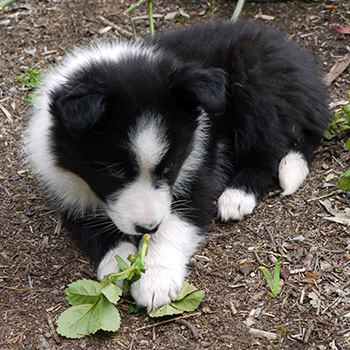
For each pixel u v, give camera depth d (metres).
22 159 5.18
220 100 3.66
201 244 4.32
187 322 3.69
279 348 3.53
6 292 3.94
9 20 6.90
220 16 6.85
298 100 5.00
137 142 3.61
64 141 3.86
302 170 4.84
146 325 3.68
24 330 3.65
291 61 5.02
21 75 6.13
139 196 3.69
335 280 3.96
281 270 4.04
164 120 3.70
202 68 4.19
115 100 3.59
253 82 4.85
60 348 3.53
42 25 6.82
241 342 3.57
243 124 4.94
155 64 3.98
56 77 4.43
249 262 4.13
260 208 4.67
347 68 6.09
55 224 4.55
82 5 7.12
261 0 6.95
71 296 3.70
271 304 3.81
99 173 3.81
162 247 4.05
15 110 5.72
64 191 4.30
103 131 3.64
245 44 5.02
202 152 4.54
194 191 4.43
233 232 4.44
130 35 6.66
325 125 5.20
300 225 4.43
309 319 3.70
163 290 3.76
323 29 6.57
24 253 4.27
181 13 6.95
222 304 3.82
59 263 4.18
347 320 3.68
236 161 5.12
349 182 4.55
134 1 7.18
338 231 4.34
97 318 3.58
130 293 3.87
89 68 3.90
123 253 4.06
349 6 6.84
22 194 4.86
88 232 4.24
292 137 5.09
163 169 3.77
